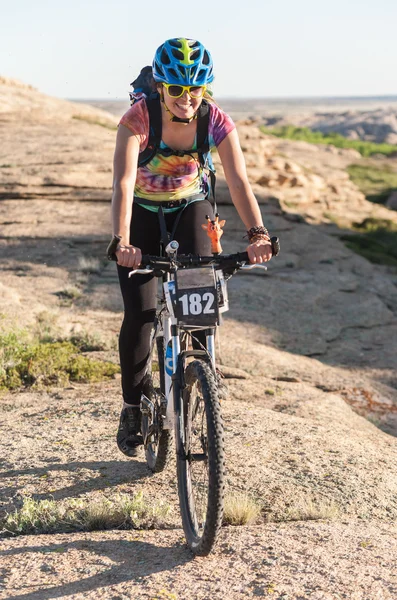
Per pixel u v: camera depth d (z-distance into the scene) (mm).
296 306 13859
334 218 42344
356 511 4184
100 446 5094
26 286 12766
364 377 10609
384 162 80062
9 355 7945
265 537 3604
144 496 4184
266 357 9734
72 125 36062
